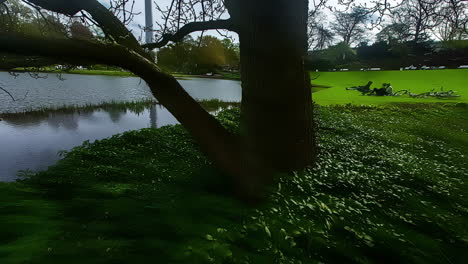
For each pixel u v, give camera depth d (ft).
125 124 45.42
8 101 61.57
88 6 10.50
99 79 140.15
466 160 25.43
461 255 9.95
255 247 8.39
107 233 9.11
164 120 50.01
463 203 15.10
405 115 53.36
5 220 9.39
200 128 12.50
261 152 13.09
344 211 10.94
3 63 8.39
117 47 8.96
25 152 28.50
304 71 13.26
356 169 18.04
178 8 12.28
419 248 9.86
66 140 33.96
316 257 8.59
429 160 24.49
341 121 40.88
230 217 10.69
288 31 11.76
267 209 10.86
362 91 98.32
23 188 13.71
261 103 12.69
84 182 15.43
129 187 14.64
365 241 9.45
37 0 9.61
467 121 49.85
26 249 7.82
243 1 11.67
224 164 13.14
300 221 9.89
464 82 113.70
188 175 16.43
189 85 138.00
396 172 18.75
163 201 12.28
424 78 128.36
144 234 9.04
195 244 8.33
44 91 82.43
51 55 7.23
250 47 12.09
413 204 13.47
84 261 7.54
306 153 14.25
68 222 9.86
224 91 115.34
